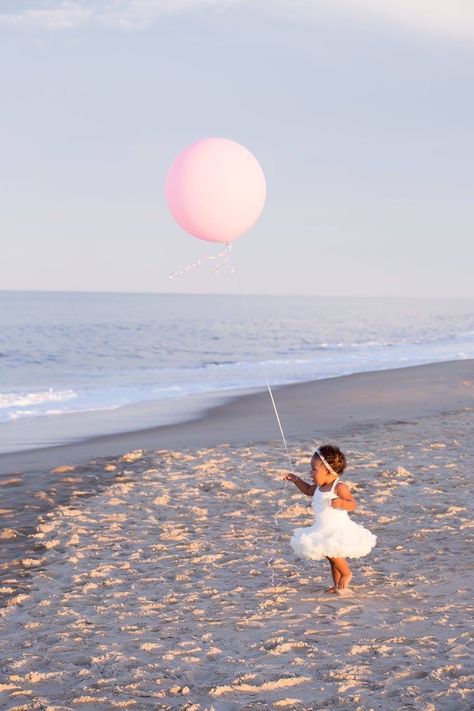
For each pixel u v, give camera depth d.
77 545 7.52
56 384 26.34
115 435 14.91
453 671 4.41
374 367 31.86
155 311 108.62
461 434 13.91
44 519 8.48
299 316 100.75
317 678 4.37
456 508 8.55
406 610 5.53
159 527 8.13
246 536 7.80
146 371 31.61
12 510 8.88
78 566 6.87
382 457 11.77
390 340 53.62
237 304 172.62
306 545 5.92
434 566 6.62
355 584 6.21
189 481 10.33
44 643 5.09
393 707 3.96
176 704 4.09
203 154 7.08
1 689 4.34
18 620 5.57
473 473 10.50
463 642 4.86
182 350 44.44
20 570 6.80
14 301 151.88
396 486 9.74
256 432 14.89
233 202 7.01
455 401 18.86
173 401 20.27
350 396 20.05
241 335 59.03
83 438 14.58
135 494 9.64
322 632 5.12
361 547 5.90
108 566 6.79
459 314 116.50
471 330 67.19
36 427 16.09
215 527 8.15
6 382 27.06
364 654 4.71
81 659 4.75
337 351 43.28
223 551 7.27
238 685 4.27
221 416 17.30
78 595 6.09
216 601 5.89
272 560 6.98
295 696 4.15
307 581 6.33
